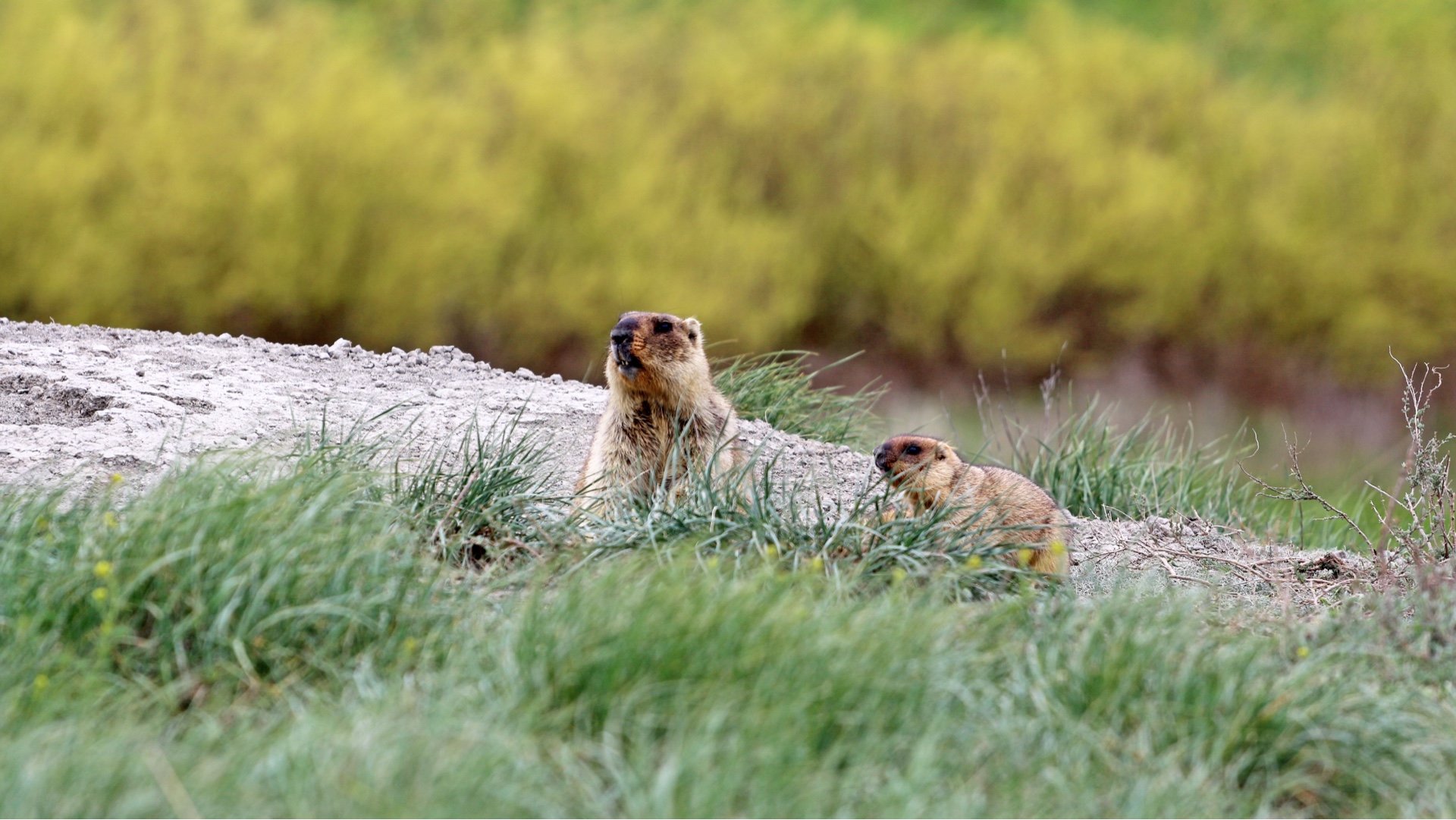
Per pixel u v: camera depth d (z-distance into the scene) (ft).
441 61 225.97
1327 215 216.74
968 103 215.51
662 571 44.52
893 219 203.51
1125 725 40.86
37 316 175.83
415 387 76.64
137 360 75.51
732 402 80.43
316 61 207.21
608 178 198.90
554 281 191.21
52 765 33.01
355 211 184.55
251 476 49.75
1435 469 57.98
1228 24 263.29
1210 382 208.23
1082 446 81.87
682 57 221.87
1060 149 209.77
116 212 179.93
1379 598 51.98
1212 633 46.70
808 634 40.52
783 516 55.88
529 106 202.69
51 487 53.21
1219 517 80.38
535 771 35.19
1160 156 220.43
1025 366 200.95
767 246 197.98
